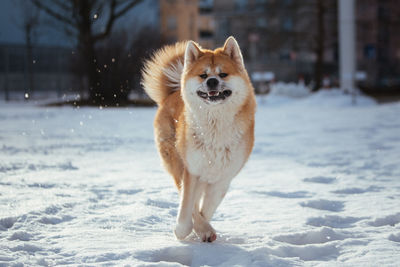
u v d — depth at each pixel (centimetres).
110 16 2638
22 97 3566
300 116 1839
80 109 2356
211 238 412
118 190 621
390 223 475
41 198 552
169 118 482
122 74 2502
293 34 3788
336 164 833
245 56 4491
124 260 348
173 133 470
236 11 5281
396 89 3972
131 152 978
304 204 561
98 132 1345
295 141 1137
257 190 632
